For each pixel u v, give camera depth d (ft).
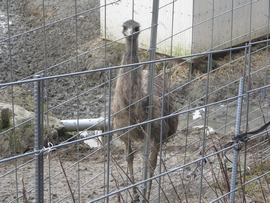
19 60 34.71
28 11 42.91
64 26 39.29
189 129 24.02
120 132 15.40
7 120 20.35
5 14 42.22
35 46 37.01
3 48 36.01
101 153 20.45
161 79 17.56
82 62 34.14
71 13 40.96
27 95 27.45
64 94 30.66
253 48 34.12
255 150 17.71
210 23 31.04
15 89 27.73
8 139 19.75
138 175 17.44
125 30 14.87
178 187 15.44
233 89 29.35
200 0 29.96
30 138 20.06
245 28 33.50
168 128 16.62
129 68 14.35
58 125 21.63
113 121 15.85
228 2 31.65
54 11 41.86
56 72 33.53
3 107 20.57
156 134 15.58
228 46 32.78
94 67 32.86
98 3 41.47
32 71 33.50
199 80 30.14
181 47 31.12
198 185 15.40
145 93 14.79
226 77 30.63
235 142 9.57
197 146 20.39
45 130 20.10
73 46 36.50
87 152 20.72
